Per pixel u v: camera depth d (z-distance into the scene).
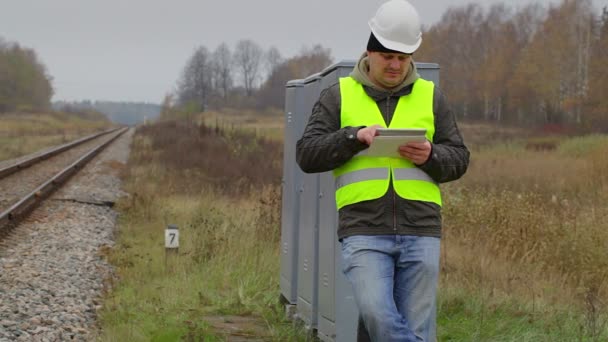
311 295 7.89
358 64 5.15
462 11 95.31
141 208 18.33
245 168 27.86
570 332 7.98
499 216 12.57
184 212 17.48
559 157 33.44
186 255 12.08
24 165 29.75
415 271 4.86
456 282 9.80
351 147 4.72
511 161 29.89
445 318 8.59
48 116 144.00
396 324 4.65
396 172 4.88
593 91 62.03
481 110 87.56
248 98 167.00
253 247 11.98
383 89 5.04
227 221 14.15
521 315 8.57
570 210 13.61
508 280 9.73
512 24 91.81
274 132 58.66
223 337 8.11
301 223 8.45
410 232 4.84
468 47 91.56
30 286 10.33
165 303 9.37
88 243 14.28
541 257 11.29
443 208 13.54
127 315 8.83
